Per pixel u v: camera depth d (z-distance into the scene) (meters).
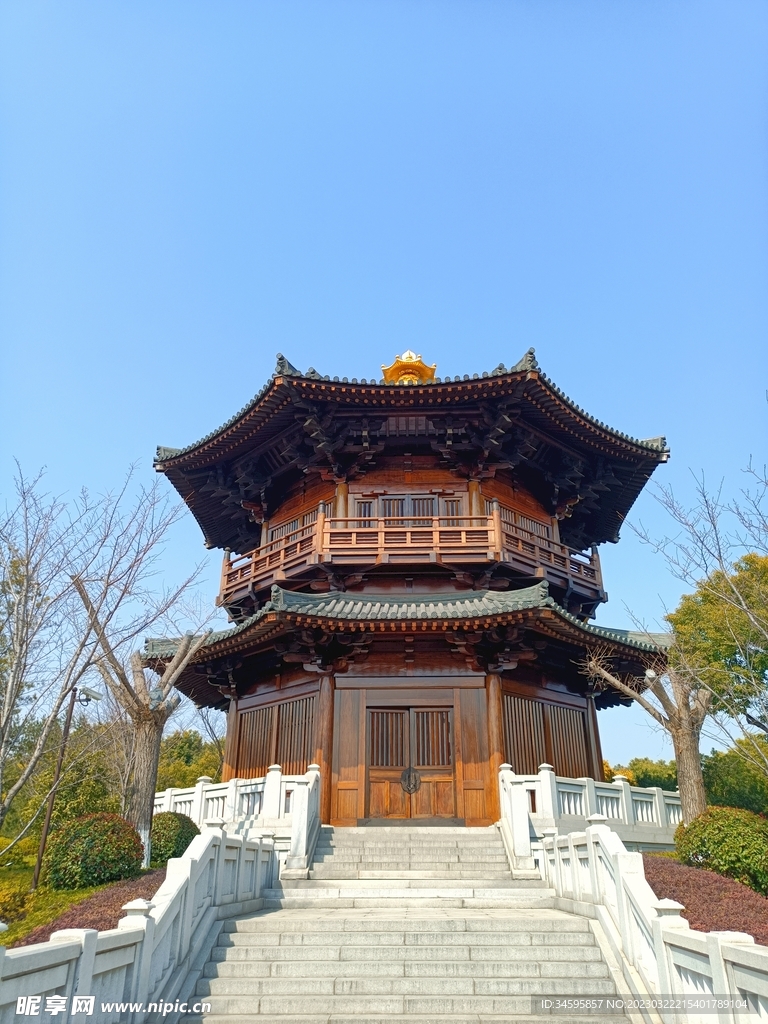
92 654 17.92
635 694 24.20
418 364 35.91
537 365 25.70
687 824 19.47
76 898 17.70
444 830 21.50
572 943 13.12
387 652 25.34
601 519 35.00
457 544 26.20
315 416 27.31
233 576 30.80
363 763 23.94
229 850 15.15
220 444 29.53
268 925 13.90
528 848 18.53
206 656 26.77
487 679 24.80
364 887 17.45
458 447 28.31
